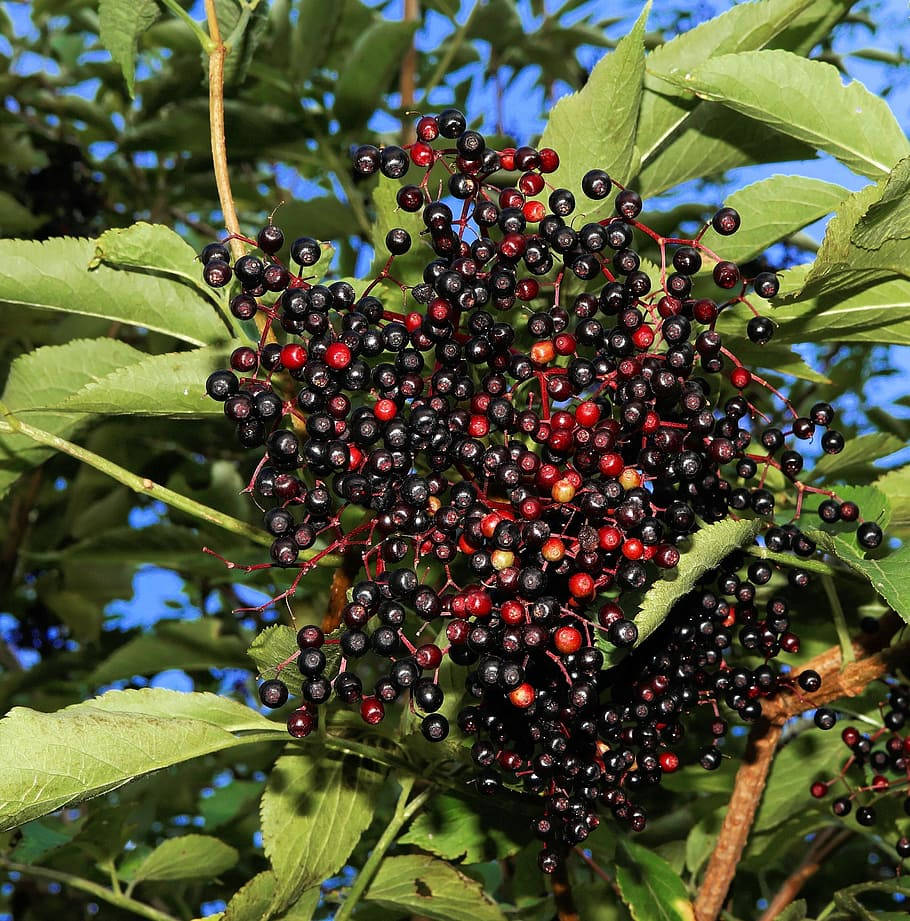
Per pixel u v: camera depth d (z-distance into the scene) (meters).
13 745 0.32
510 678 0.30
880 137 0.37
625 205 0.33
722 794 0.52
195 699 0.36
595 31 0.76
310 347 0.32
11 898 0.71
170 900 0.59
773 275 0.34
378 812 0.52
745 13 0.40
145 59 0.80
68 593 0.81
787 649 0.38
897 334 0.38
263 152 0.63
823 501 0.38
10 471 0.41
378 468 0.31
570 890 0.43
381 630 0.32
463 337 0.33
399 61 0.58
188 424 0.62
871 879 0.57
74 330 0.64
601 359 0.32
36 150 0.76
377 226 0.38
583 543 0.31
